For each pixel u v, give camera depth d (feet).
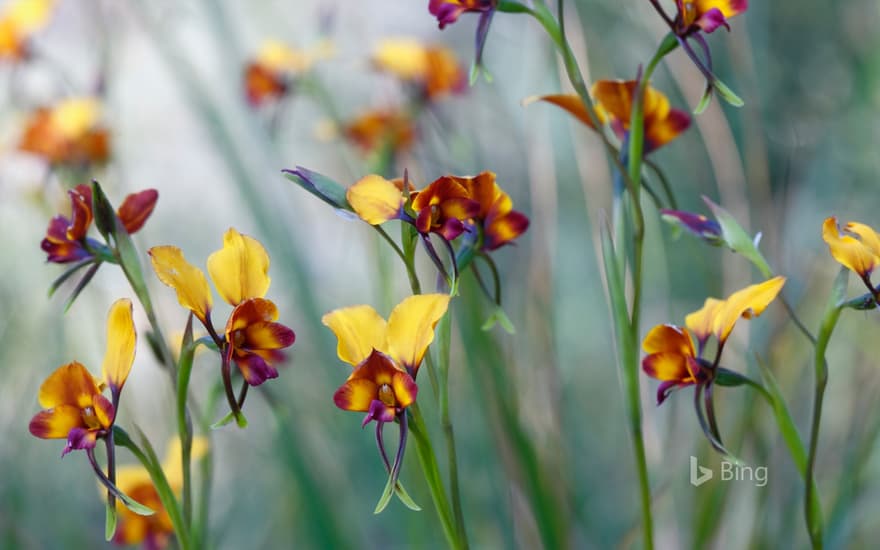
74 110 3.49
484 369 2.89
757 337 3.05
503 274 3.65
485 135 3.98
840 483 2.87
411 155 3.62
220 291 2.30
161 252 2.28
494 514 3.10
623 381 2.41
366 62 3.70
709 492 2.84
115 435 2.32
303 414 3.51
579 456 3.71
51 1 3.86
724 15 2.36
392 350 2.29
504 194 2.35
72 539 3.46
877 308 2.33
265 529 3.67
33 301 4.10
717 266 3.27
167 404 3.37
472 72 2.39
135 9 4.06
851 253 2.33
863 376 3.17
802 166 3.98
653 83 4.06
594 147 3.08
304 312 3.57
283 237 3.66
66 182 3.51
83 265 2.39
